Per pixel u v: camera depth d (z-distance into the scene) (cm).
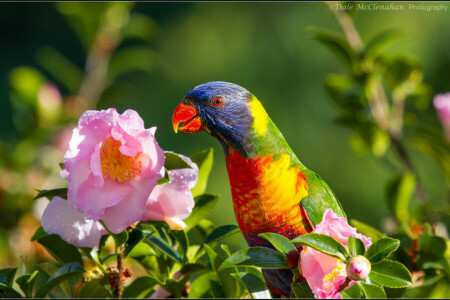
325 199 510
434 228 570
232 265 362
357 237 355
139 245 436
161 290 453
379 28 1620
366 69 764
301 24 1738
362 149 847
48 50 1831
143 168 372
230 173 523
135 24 1055
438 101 814
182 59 1825
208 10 1853
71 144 365
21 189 817
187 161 410
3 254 772
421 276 524
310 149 1639
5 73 1786
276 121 1670
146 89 1762
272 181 501
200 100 517
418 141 818
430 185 1541
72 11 973
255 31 1786
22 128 913
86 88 1003
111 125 369
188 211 410
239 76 1755
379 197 1569
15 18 1847
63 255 427
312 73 1700
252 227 514
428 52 1593
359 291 365
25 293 397
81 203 362
